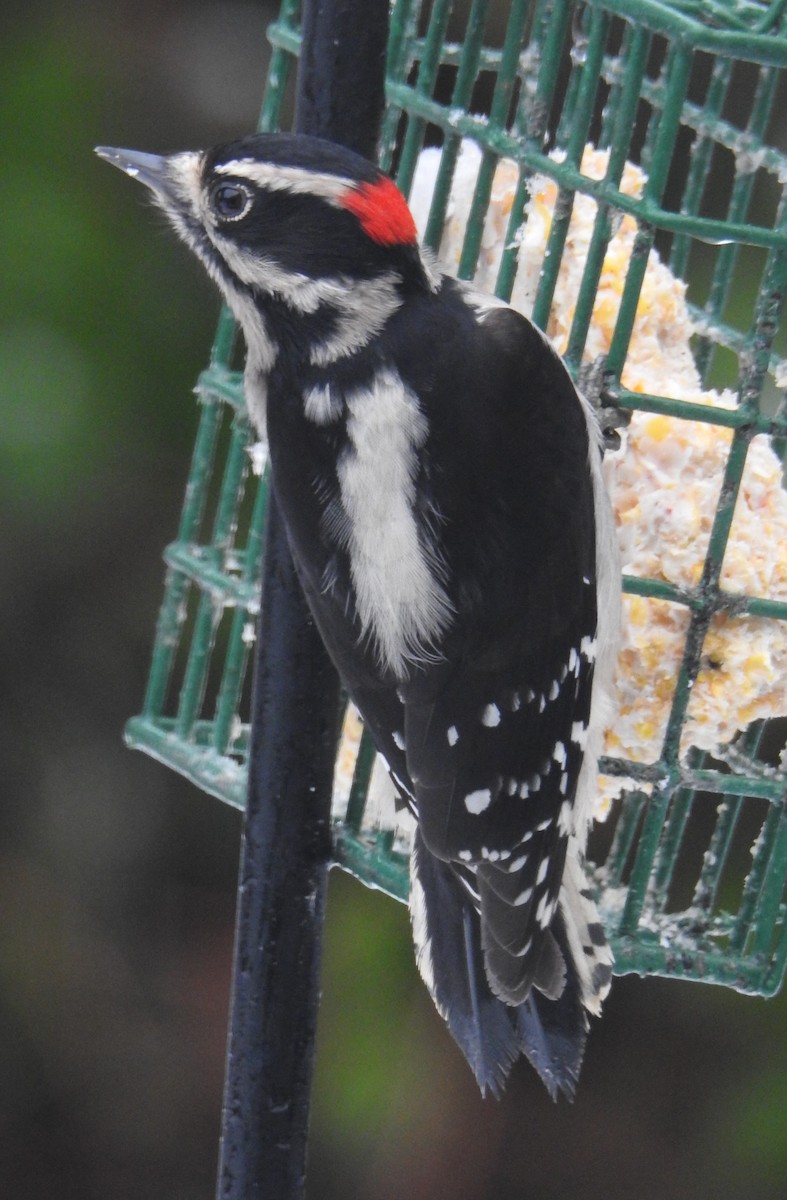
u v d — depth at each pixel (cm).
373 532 598
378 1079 903
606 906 701
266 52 957
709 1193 945
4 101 893
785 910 664
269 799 650
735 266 834
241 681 754
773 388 777
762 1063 931
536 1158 1004
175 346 888
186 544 775
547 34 653
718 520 641
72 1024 1000
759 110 733
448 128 684
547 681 609
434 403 598
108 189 890
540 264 685
